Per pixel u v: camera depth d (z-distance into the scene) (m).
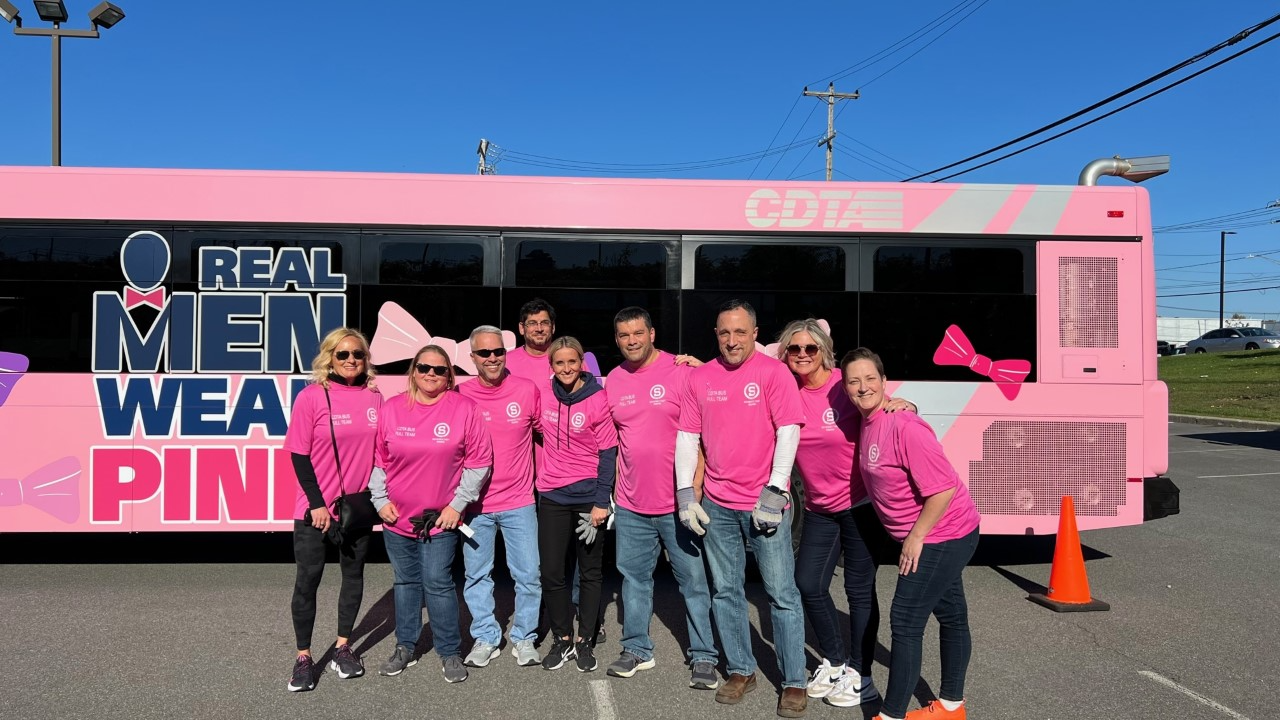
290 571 6.32
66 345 5.96
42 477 5.92
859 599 3.92
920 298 6.24
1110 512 6.21
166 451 5.95
